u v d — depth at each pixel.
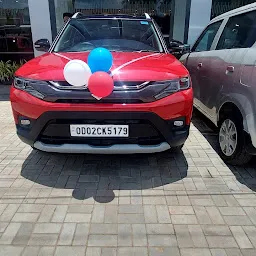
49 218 2.24
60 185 2.71
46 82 2.45
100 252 1.92
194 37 7.46
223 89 3.09
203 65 3.85
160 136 2.58
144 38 3.62
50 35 7.40
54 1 7.15
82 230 2.12
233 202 2.46
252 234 2.09
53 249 1.94
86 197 2.52
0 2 7.63
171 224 2.19
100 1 7.95
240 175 2.90
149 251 1.93
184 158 3.27
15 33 7.91
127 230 2.12
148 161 3.18
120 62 2.73
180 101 2.54
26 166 3.07
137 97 2.41
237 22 3.29
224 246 1.97
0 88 7.15
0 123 4.52
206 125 4.41
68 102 2.43
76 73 2.31
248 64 2.62
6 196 2.53
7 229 2.12
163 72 2.54
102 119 2.45
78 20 3.85
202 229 2.13
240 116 2.80
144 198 2.51
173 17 7.75
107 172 2.95
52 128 2.52
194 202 2.46
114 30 3.69
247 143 2.62
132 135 2.53
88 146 2.56
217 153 3.40
